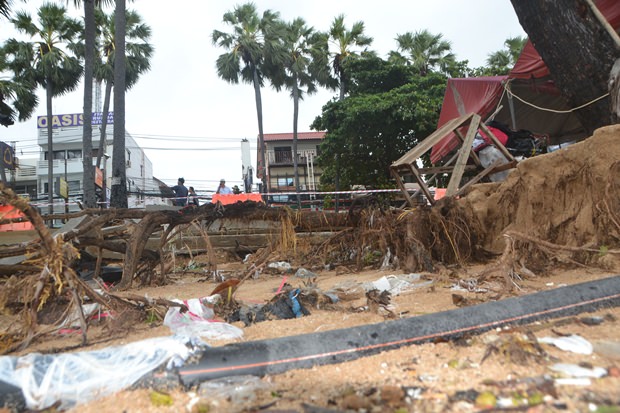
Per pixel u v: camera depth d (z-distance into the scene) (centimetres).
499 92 1039
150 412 190
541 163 605
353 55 3347
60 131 3981
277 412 181
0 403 199
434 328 266
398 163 736
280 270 801
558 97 1148
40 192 3881
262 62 3453
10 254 513
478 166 861
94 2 2111
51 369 220
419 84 2638
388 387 195
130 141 4200
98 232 816
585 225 514
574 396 175
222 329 324
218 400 197
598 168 502
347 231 830
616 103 594
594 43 624
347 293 461
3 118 1695
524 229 618
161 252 741
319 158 2928
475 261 663
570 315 288
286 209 796
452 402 180
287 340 252
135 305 390
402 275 566
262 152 3384
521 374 203
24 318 342
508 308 286
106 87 3189
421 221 670
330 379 216
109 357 237
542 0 653
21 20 2964
